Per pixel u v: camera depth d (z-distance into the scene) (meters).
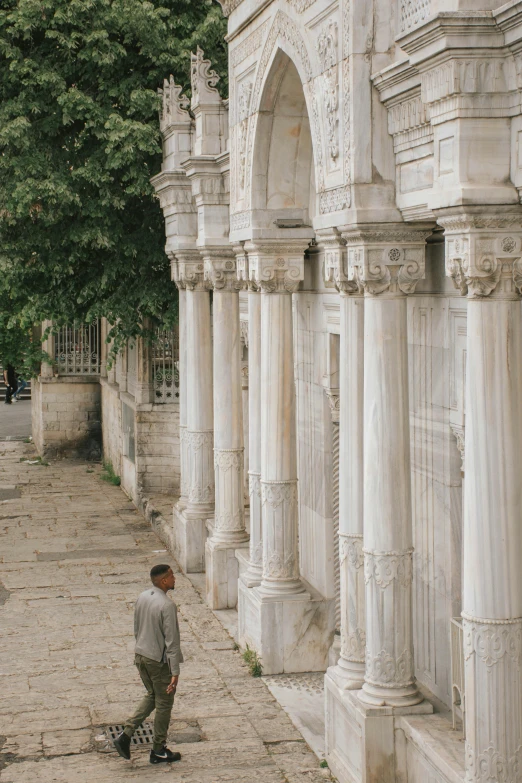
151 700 11.19
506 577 8.16
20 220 21.84
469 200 7.77
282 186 13.59
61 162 21.16
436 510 10.37
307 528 14.70
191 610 16.91
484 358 8.09
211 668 14.15
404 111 9.28
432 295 10.29
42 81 20.53
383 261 9.80
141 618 11.16
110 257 22.44
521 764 8.27
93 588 17.91
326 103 10.38
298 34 11.27
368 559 10.12
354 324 10.69
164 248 21.98
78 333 31.91
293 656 13.94
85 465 30.84
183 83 21.59
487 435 8.12
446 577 10.18
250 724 12.23
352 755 10.36
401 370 9.96
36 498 25.81
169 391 24.41
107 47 20.73
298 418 14.98
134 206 22.22
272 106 13.12
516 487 8.17
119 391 27.17
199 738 11.87
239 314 18.39
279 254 13.73
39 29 21.00
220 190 16.94
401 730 9.98
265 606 13.87
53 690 13.25
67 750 11.55
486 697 8.23
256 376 14.99
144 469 24.34
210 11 21.64
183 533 19.20
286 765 11.14
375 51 9.63
